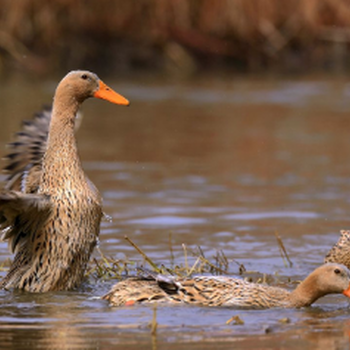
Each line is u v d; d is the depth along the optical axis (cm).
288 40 3500
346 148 2058
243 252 1224
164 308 934
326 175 1769
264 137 2197
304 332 837
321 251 1236
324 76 3316
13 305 962
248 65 3506
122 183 1688
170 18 3444
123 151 2016
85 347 784
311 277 959
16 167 1164
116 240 1287
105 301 980
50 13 3319
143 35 3447
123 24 3434
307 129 2306
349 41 3497
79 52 3384
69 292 1038
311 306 964
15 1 3266
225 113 2567
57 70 3344
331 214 1455
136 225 1374
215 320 885
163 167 1845
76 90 1079
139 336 820
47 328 851
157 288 978
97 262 1141
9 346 788
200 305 952
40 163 1156
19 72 3288
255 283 996
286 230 1350
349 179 1734
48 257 1041
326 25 3512
